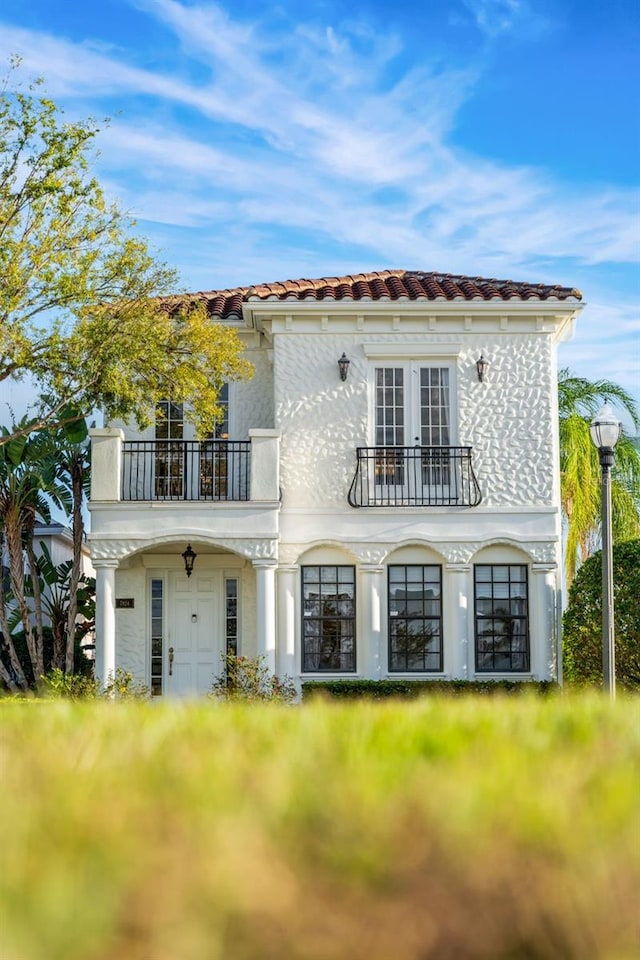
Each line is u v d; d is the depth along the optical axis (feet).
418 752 10.62
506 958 6.28
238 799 8.46
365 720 12.99
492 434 59.88
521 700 17.12
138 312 53.42
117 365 52.47
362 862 6.99
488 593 59.36
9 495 62.64
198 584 61.11
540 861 6.98
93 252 52.49
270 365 62.23
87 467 64.69
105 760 10.35
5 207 51.42
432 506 58.70
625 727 12.95
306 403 59.57
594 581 56.13
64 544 83.51
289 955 6.14
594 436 40.78
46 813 8.09
